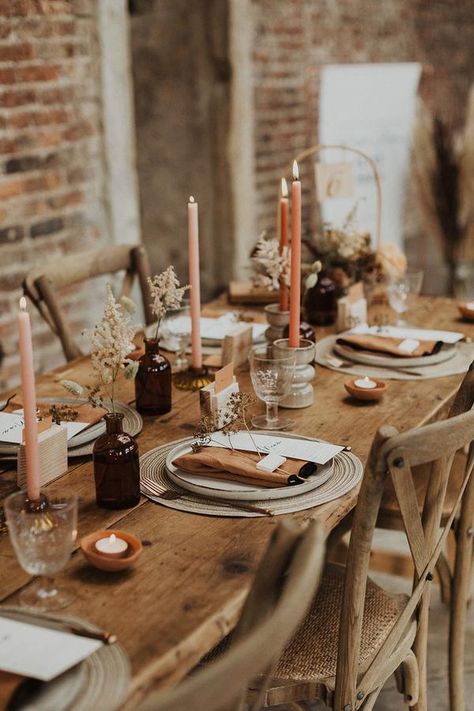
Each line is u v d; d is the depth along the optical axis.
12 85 2.97
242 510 1.40
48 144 3.16
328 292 2.49
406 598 1.71
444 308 2.67
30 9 2.99
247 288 2.72
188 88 4.12
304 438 1.62
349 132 4.84
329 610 1.65
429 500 1.56
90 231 3.42
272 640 0.88
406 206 5.34
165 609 1.14
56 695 0.97
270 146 4.38
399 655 1.59
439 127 4.84
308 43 4.50
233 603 1.15
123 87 3.45
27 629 1.07
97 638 1.06
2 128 2.96
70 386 1.47
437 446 1.32
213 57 4.03
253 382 1.71
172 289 1.81
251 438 1.59
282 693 1.49
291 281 1.84
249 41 4.08
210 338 2.27
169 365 1.84
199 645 1.09
